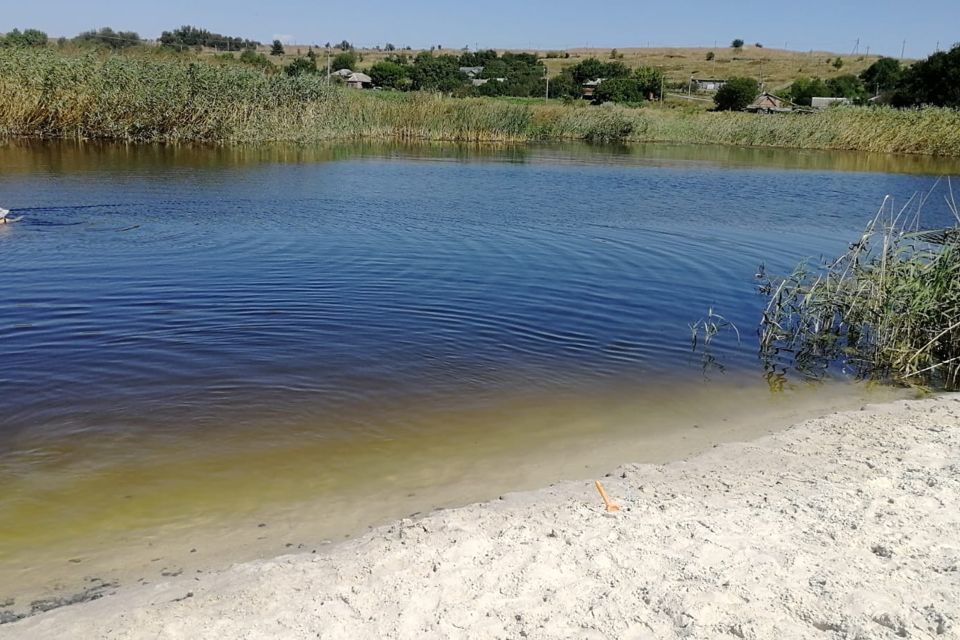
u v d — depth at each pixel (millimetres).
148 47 58281
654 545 5500
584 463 7461
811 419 8648
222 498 6652
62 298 12289
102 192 22766
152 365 9656
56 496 6617
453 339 11039
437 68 94562
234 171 29188
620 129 56531
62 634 4641
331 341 10734
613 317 12438
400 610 4773
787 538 5590
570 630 4527
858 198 27188
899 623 4477
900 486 6543
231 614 4801
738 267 16094
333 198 23406
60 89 37406
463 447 7777
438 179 29266
